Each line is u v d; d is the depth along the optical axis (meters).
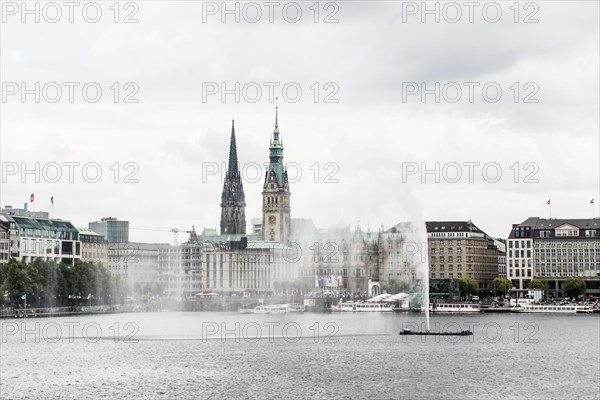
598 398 152.00
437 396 153.25
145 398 151.62
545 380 170.38
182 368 186.88
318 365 191.62
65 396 153.38
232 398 151.38
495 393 156.12
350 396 152.88
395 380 169.88
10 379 171.12
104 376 175.00
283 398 151.25
